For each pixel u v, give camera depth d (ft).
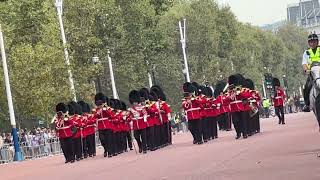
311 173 103.40
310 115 369.30
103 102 217.36
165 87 508.94
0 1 380.17
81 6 370.94
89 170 165.58
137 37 417.28
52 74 347.56
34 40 381.19
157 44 438.81
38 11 378.12
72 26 369.50
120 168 156.87
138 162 168.35
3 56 307.17
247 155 145.69
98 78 374.02
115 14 385.09
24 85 344.69
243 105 210.38
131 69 412.57
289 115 429.38
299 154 134.31
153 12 441.27
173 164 147.54
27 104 349.82
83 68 362.74
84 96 365.81
